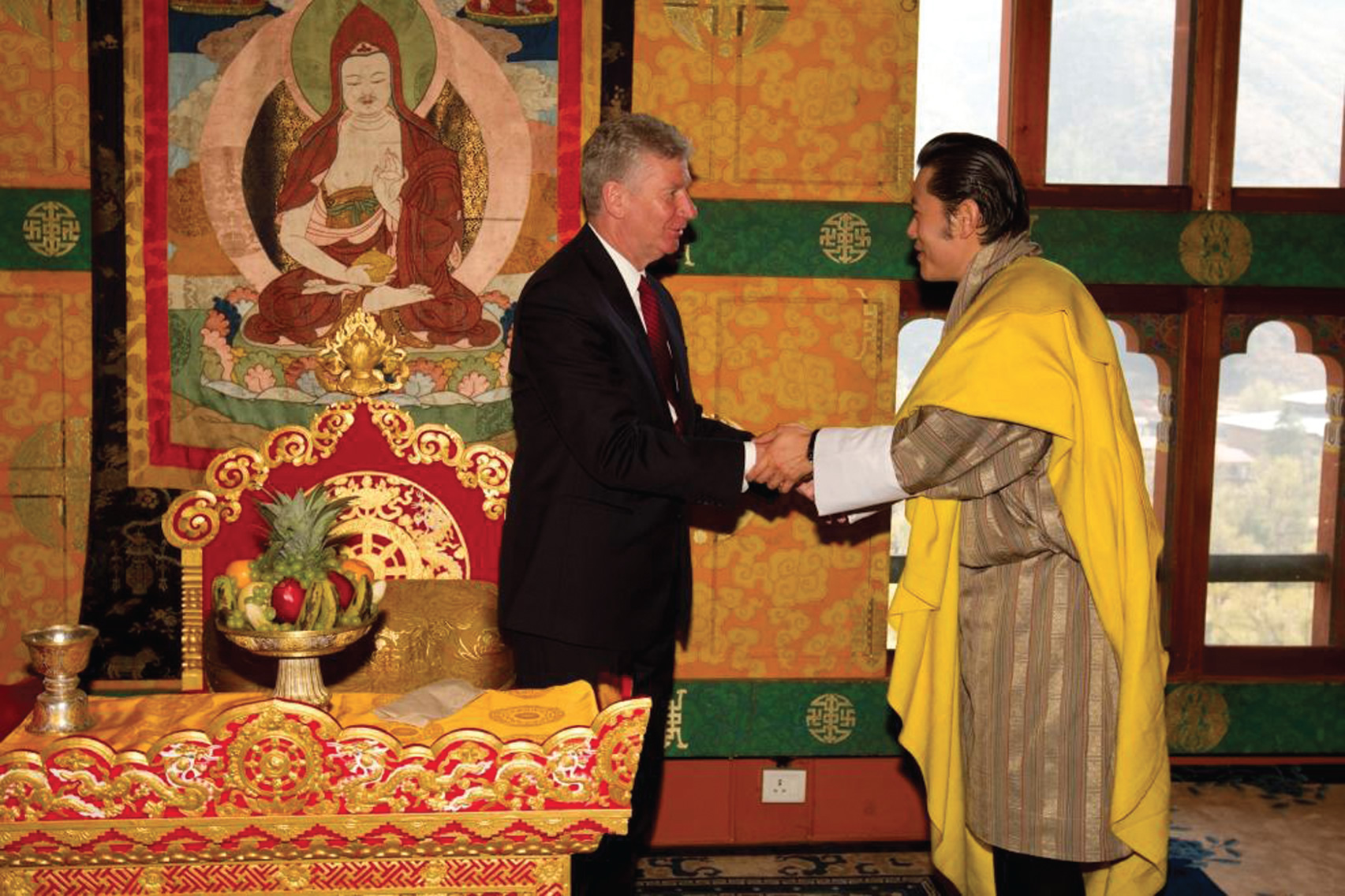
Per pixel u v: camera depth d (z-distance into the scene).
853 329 3.93
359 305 3.77
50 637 2.03
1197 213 4.04
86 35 3.62
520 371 2.86
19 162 3.65
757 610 3.98
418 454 3.35
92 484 3.74
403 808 1.82
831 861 3.86
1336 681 4.23
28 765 1.76
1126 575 2.48
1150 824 2.51
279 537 2.07
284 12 3.67
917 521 2.65
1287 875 3.59
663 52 3.79
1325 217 4.07
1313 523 4.32
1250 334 4.21
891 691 2.79
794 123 3.85
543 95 3.76
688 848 3.96
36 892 1.82
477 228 3.78
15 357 3.69
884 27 3.84
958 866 2.85
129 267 3.69
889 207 3.90
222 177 3.69
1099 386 2.46
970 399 2.46
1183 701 4.21
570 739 1.84
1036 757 2.51
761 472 2.73
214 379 3.75
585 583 2.75
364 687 3.26
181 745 1.78
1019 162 4.04
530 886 1.90
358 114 3.71
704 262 3.88
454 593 3.35
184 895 1.84
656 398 2.85
